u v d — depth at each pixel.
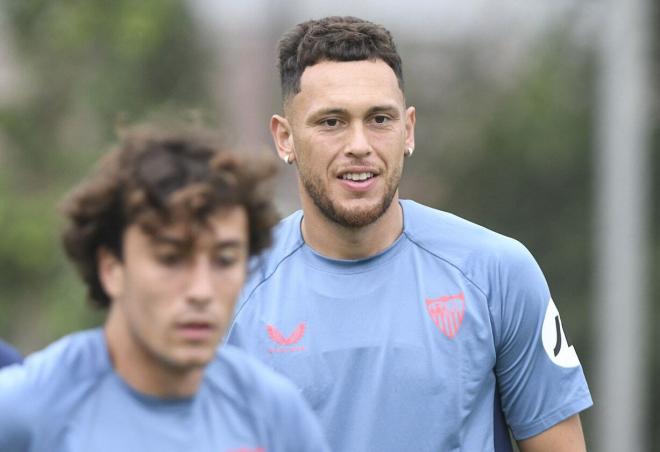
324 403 15.95
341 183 16.12
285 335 16.22
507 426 16.80
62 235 11.53
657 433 64.81
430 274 16.34
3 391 11.20
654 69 69.19
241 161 11.10
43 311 74.12
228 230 10.95
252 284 16.56
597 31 78.62
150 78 78.94
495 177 76.75
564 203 75.06
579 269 72.19
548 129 76.06
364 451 15.82
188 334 10.86
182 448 11.38
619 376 53.66
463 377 15.98
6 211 75.19
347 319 16.17
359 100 16.03
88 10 78.00
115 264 11.30
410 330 16.06
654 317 65.38
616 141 54.69
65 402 11.27
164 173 10.87
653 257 66.50
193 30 79.12
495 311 16.20
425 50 83.31
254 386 11.89
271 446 11.87
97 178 11.19
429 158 80.25
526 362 16.36
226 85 85.31
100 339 11.51
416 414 15.85
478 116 79.62
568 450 16.53
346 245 16.34
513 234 75.62
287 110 16.78
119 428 11.29
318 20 16.89
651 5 68.06
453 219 16.88
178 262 10.88
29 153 80.06
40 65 79.88
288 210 59.78
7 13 79.94
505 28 83.25
